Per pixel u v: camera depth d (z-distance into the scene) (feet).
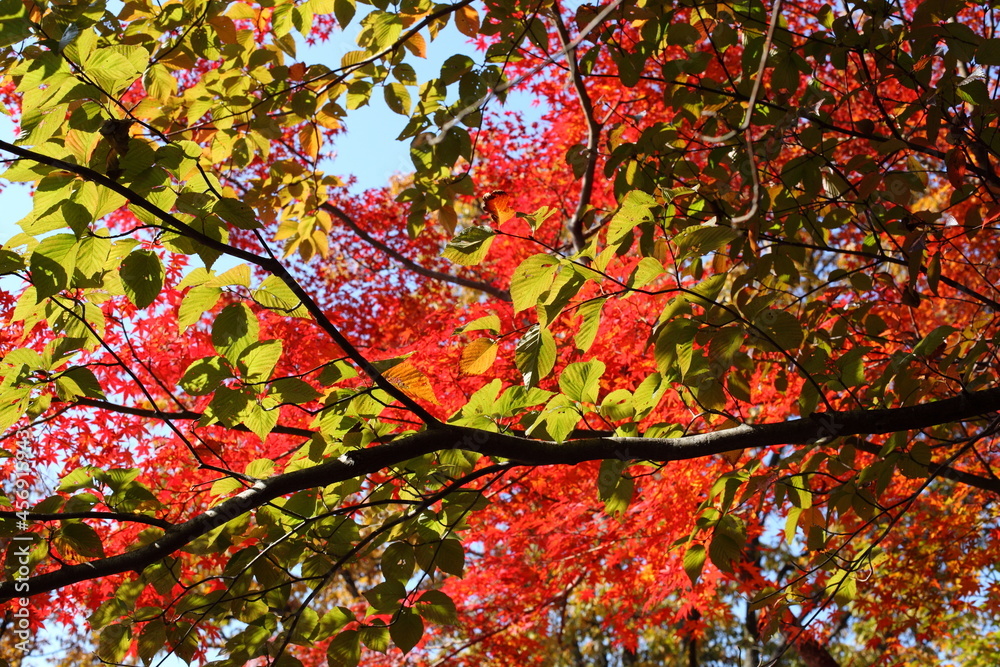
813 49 9.78
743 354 8.38
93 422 13.39
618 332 14.08
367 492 9.70
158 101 10.92
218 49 10.94
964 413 8.09
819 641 21.09
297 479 7.60
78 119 7.09
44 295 6.37
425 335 19.15
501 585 20.04
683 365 7.68
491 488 16.24
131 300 6.84
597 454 8.28
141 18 10.68
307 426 14.71
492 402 8.25
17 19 7.10
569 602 28.84
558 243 23.56
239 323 6.95
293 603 33.58
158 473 14.60
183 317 7.11
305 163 22.65
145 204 6.31
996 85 9.04
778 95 9.87
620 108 20.31
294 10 10.95
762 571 28.99
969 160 9.44
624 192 10.52
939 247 9.34
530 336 7.50
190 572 13.83
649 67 17.66
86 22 7.84
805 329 10.02
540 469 15.58
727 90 10.26
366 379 10.73
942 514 20.38
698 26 11.38
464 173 11.44
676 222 9.59
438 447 7.96
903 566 18.57
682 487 14.19
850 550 17.69
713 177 9.50
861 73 9.58
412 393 7.84
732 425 9.12
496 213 7.78
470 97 10.08
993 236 16.81
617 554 17.48
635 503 15.90
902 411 8.18
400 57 11.03
